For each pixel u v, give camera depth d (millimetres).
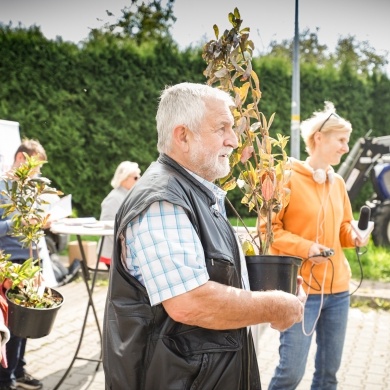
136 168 5156
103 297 6133
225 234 1636
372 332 5012
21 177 2678
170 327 1553
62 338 4820
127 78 10242
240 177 1968
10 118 9578
